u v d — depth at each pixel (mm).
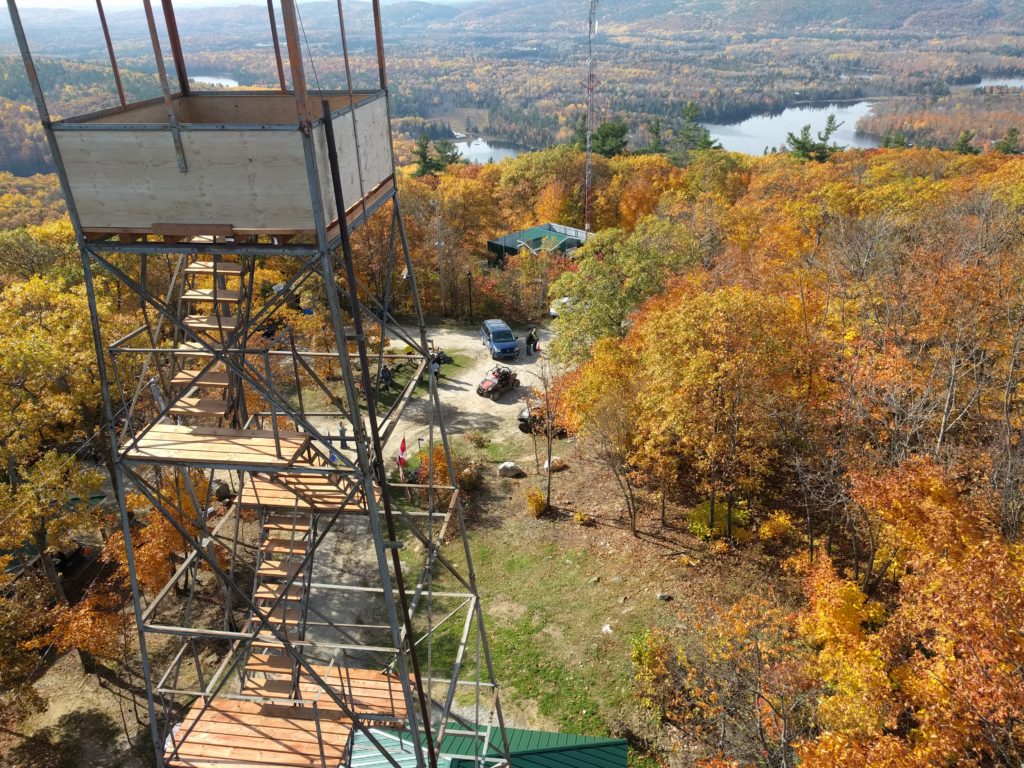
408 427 33062
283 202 7754
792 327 24516
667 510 25672
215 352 8781
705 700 17062
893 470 17797
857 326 27781
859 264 30531
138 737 18609
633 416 24438
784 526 22625
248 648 12125
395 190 10688
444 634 21094
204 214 7910
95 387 22672
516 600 22250
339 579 23844
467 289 50625
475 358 41562
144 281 9320
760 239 42500
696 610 20719
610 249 37344
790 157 77438
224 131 7461
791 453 24734
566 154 75125
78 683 20344
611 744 15211
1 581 19281
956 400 23656
